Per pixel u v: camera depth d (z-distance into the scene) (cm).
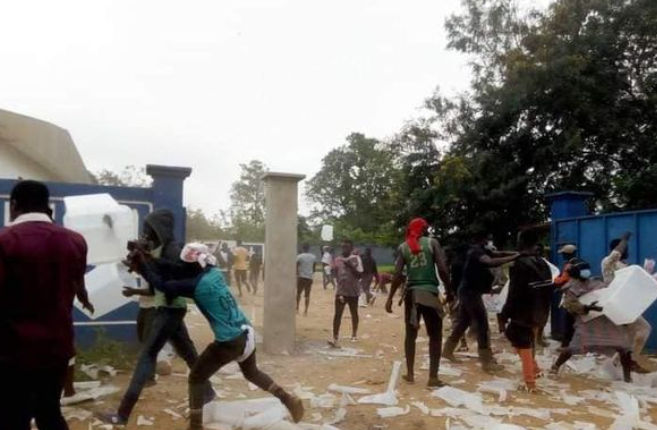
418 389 695
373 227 6028
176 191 869
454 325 891
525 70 1580
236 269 1933
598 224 1070
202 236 5169
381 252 4788
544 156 1627
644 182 1566
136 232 825
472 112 1756
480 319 814
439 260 708
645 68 1681
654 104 1642
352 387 700
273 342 910
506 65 1650
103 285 644
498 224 1697
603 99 1631
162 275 506
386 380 740
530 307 698
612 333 746
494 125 1681
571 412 614
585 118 1617
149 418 548
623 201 1666
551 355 934
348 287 1014
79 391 618
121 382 670
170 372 712
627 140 1652
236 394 645
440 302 711
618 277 750
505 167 1647
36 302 353
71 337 372
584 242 1101
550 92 1596
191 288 494
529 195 1678
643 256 979
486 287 827
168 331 542
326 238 2120
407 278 728
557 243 1166
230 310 504
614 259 857
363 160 6700
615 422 560
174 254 534
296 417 520
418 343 1044
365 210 6344
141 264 498
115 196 845
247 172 6431
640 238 986
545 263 714
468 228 1669
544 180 1675
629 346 746
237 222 5541
